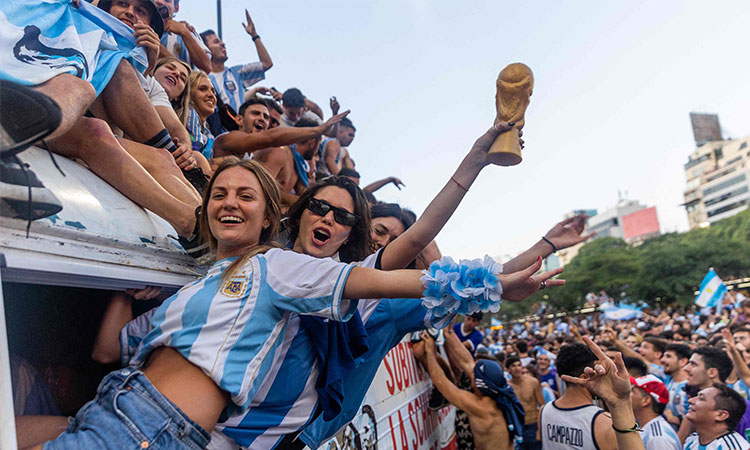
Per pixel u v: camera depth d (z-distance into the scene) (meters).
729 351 5.82
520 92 2.01
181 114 3.65
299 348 1.85
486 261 1.61
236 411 1.60
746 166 115.00
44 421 1.67
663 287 55.47
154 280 1.76
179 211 1.99
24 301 2.14
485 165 2.11
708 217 127.62
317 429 2.03
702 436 3.96
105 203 1.74
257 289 1.65
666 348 6.04
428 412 4.32
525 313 79.19
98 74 2.18
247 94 6.58
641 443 2.56
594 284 63.84
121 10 2.83
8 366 1.16
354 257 2.52
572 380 2.71
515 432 4.37
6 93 1.23
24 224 1.29
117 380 1.51
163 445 1.43
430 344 4.33
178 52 5.03
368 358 2.18
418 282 1.65
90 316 2.23
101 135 1.91
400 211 3.66
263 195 1.89
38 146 1.69
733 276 53.94
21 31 1.71
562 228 2.42
